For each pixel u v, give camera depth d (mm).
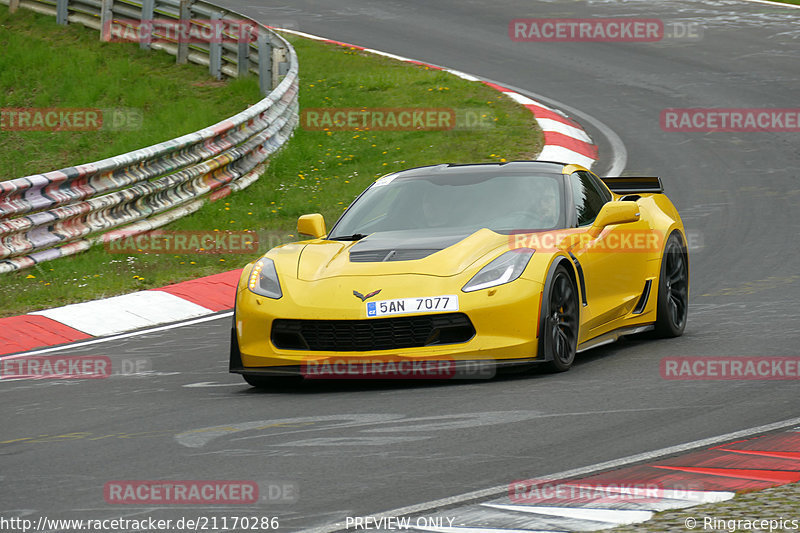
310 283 23672
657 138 60750
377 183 28531
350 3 110250
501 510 14414
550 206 26203
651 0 109500
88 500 15805
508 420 19453
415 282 22906
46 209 40594
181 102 66688
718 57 84438
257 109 55844
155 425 20844
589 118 67125
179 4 77062
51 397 24547
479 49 89875
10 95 69312
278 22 100562
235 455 18016
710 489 14984
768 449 16984
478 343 22578
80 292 36969
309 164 58969
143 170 45531
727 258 37562
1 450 19500
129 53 78875
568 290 24188
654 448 17297
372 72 80438
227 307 35656
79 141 59438
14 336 32250
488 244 24188
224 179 51750
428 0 111062
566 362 23906
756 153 56031
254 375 24016
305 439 18844
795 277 34031
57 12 84938
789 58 82688
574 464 16562
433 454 17422
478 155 57656
